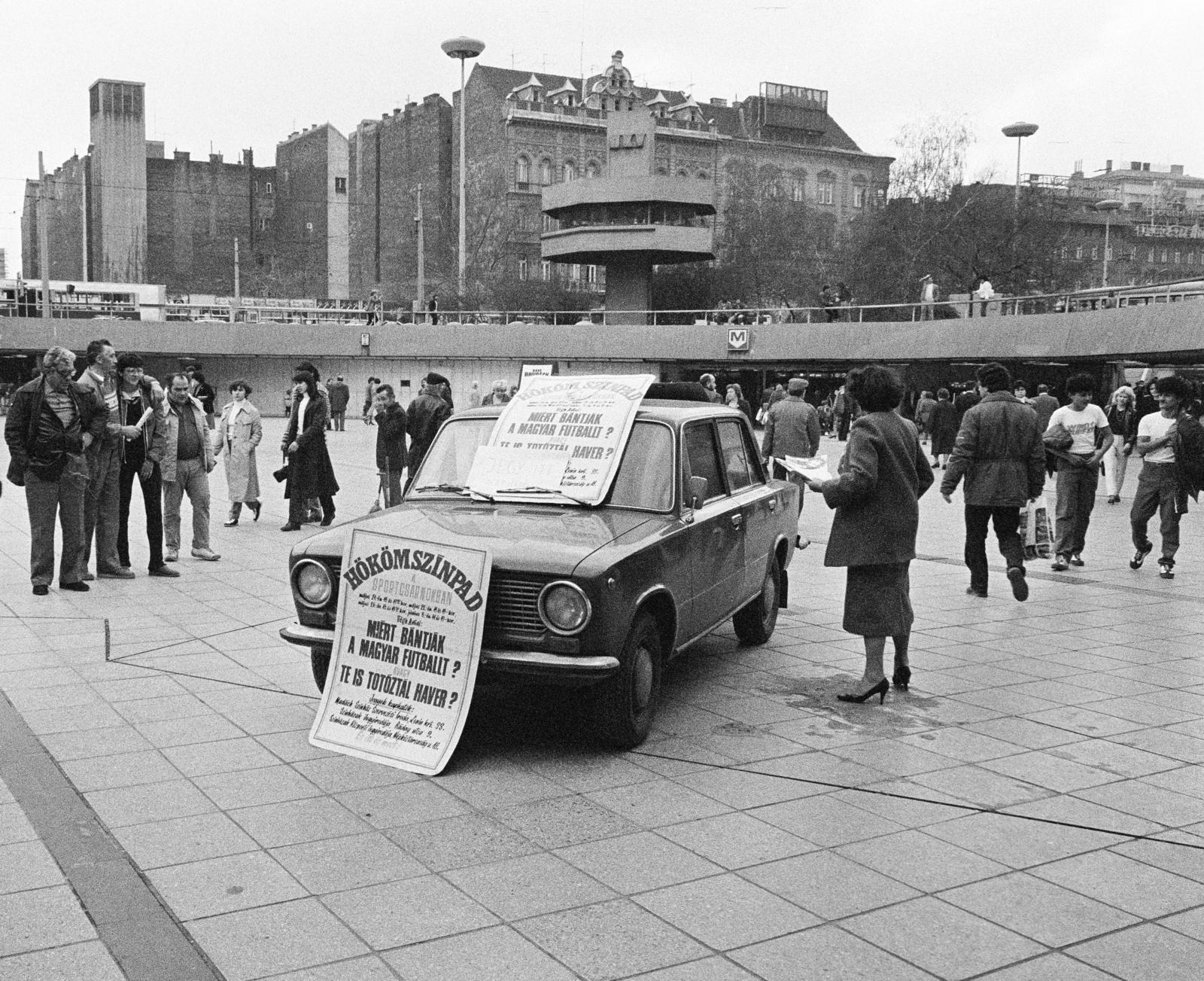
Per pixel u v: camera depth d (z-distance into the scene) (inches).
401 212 3432.6
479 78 3321.9
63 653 285.0
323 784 197.2
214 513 594.2
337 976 133.4
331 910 150.0
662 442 253.4
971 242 1979.6
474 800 191.6
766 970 136.6
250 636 307.1
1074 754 221.1
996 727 238.1
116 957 136.8
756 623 310.2
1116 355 1226.0
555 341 1983.3
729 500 280.2
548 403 266.5
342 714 218.7
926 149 2025.1
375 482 778.8
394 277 3442.4
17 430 353.1
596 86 3319.4
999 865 169.0
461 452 265.4
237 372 2114.9
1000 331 1438.2
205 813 183.0
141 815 181.9
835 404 1472.7
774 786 200.8
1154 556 494.0
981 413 359.9
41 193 1996.8
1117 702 258.5
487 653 208.5
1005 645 315.3
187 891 154.8
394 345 2068.2
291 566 233.0
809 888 159.6
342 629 222.1
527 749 219.5
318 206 3740.2
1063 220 2222.0
